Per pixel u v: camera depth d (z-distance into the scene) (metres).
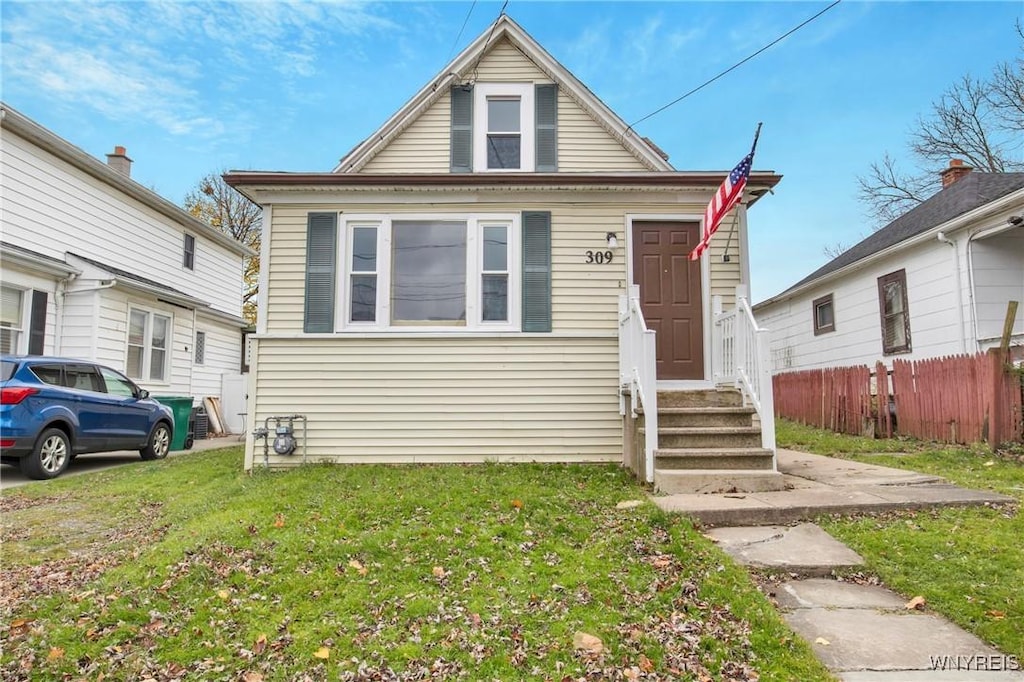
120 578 3.99
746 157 6.32
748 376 6.91
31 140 10.66
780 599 3.51
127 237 13.34
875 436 10.03
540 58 9.86
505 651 2.98
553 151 9.76
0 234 10.06
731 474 5.69
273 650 3.06
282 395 8.00
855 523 4.64
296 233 8.18
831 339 14.12
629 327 7.39
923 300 10.91
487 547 4.28
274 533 4.64
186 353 14.93
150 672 2.90
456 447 7.92
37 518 5.77
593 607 3.38
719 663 2.80
